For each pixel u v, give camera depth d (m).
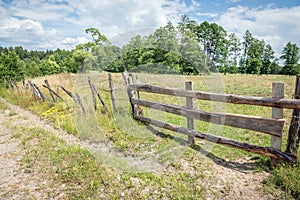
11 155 3.97
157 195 2.69
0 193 2.85
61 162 3.55
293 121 2.89
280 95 2.91
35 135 4.92
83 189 2.84
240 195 2.63
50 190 2.87
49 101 8.22
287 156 2.95
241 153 3.72
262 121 3.15
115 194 2.72
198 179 3.00
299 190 2.53
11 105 9.17
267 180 2.82
